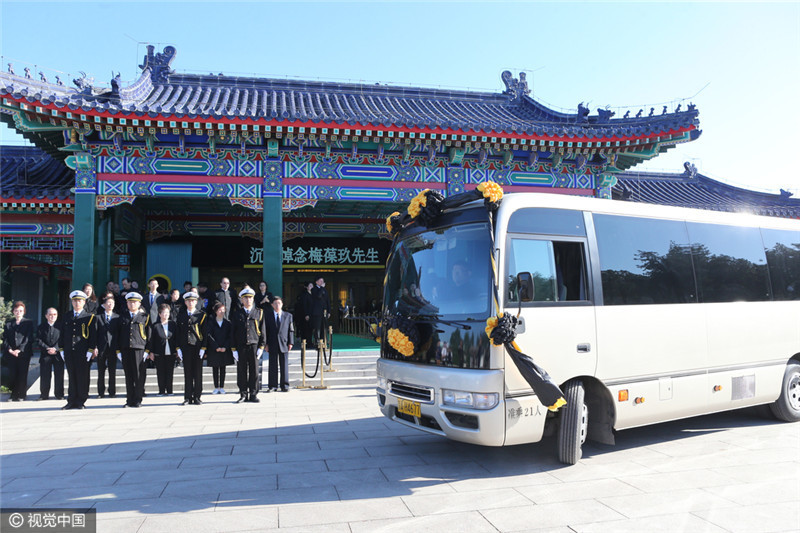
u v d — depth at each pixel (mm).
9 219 14672
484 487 5070
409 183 13969
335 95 17422
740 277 7273
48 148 13680
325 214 18906
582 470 5586
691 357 6523
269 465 5836
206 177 12922
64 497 4855
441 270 5918
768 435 7074
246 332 9898
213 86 16594
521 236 5531
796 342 7742
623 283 6129
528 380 4984
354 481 5273
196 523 4234
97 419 8422
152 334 10555
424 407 5586
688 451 6320
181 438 7094
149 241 17406
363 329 19109
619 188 17406
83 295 9836
